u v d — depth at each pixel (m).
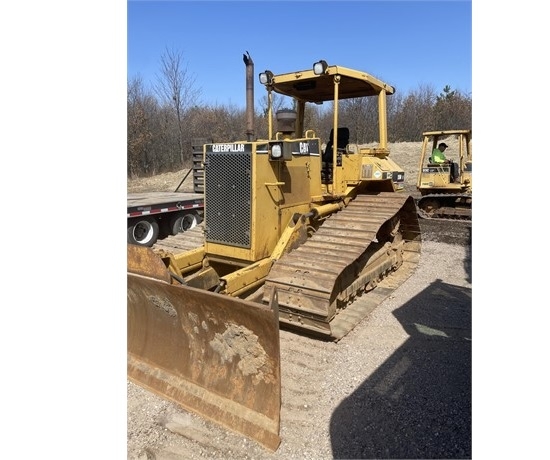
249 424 3.09
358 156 6.09
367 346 4.35
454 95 34.22
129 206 8.66
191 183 22.41
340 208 5.90
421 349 4.30
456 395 3.51
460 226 11.34
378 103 6.27
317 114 21.84
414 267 6.99
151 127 28.27
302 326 4.33
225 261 4.97
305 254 4.68
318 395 3.54
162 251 4.39
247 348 3.17
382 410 3.33
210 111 30.14
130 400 3.51
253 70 4.62
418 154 25.03
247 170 4.63
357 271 5.29
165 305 3.62
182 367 3.58
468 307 5.43
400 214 6.77
